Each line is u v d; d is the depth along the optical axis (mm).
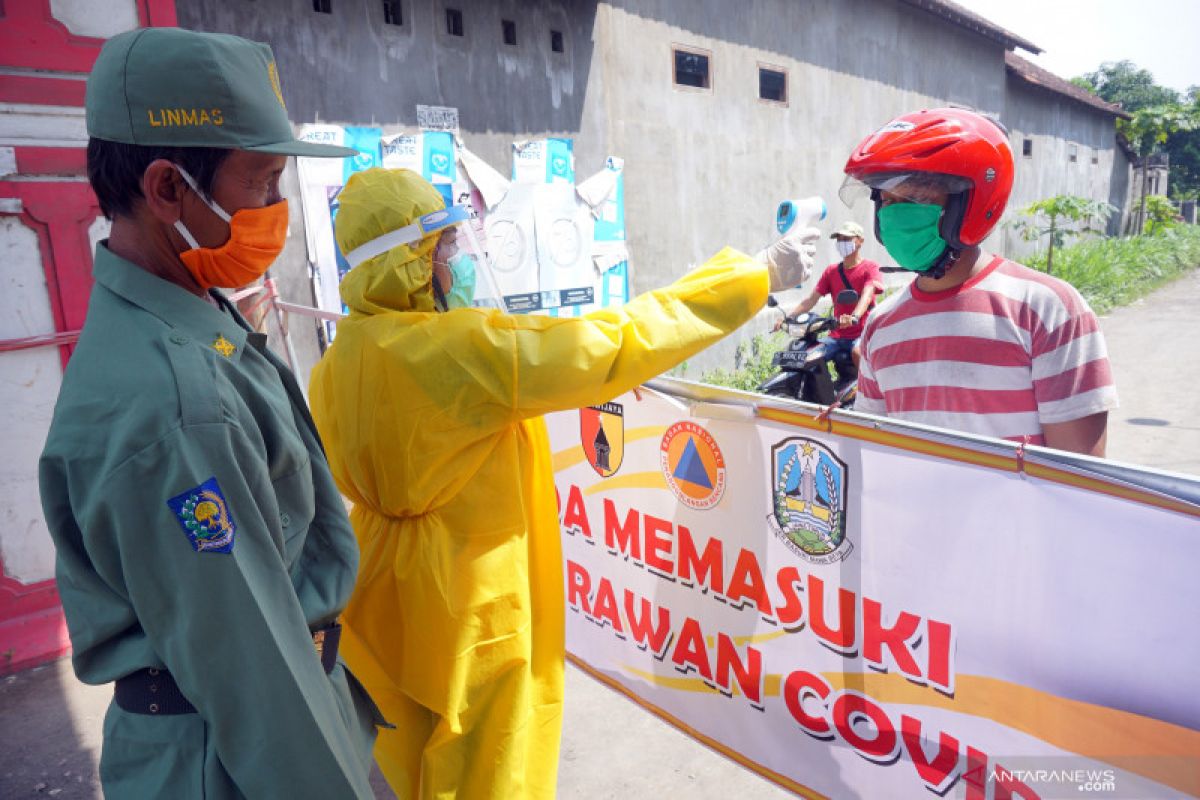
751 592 1907
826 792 1853
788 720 1894
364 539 1807
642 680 2309
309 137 4781
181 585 1050
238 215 1191
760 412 1780
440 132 5484
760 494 1828
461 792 1776
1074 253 15312
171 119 1116
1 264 3285
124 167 1146
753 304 1725
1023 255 17172
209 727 1146
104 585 1127
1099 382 1677
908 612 1589
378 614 1778
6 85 3207
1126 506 1254
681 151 7621
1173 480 1190
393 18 5262
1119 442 5773
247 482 1146
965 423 1840
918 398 1921
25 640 3359
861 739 1740
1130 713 1311
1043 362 1725
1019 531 1391
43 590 3455
